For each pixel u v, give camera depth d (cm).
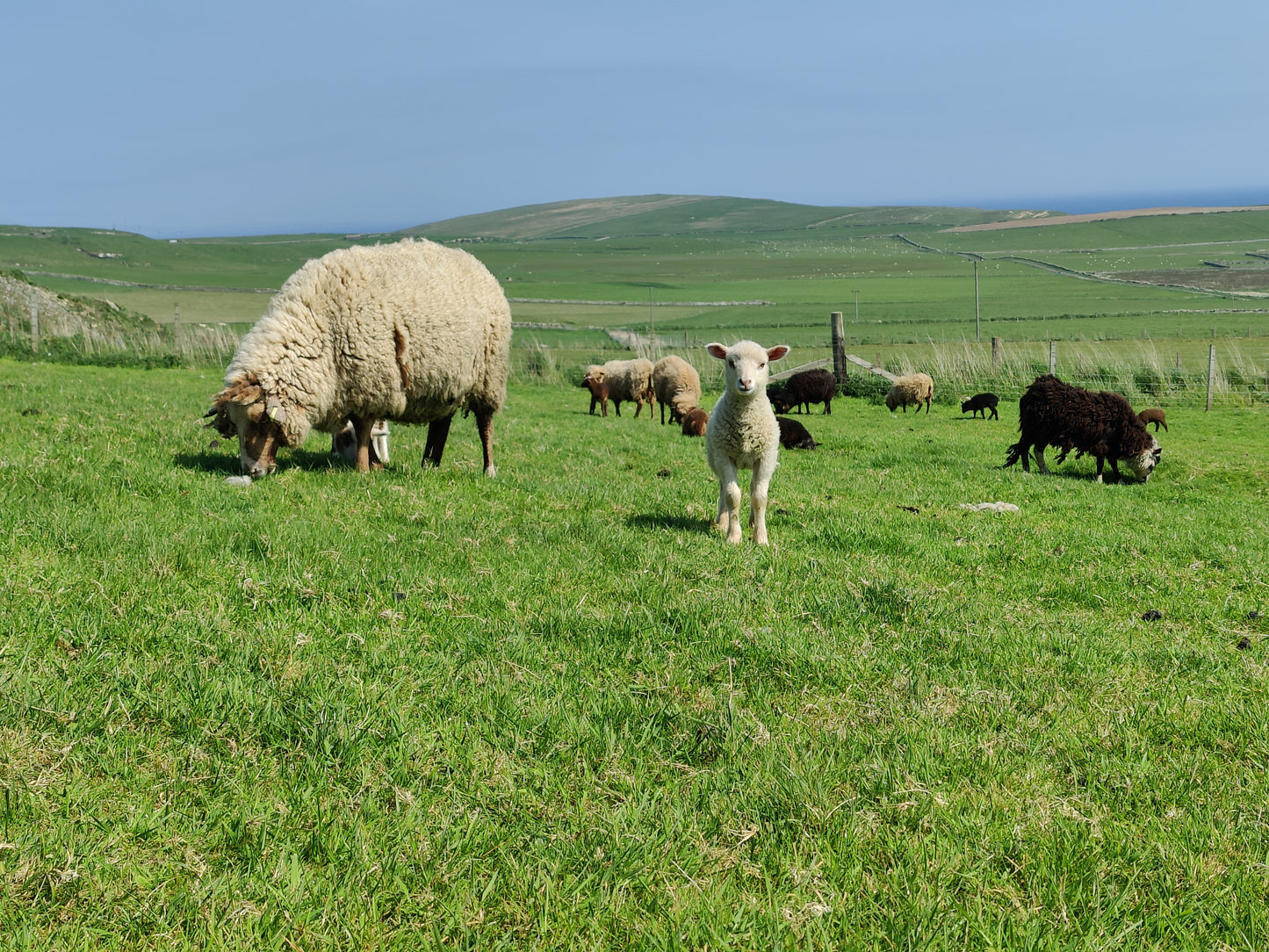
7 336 3145
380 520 786
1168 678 554
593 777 381
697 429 2016
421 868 313
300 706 408
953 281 15712
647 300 12769
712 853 335
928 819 367
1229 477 1683
